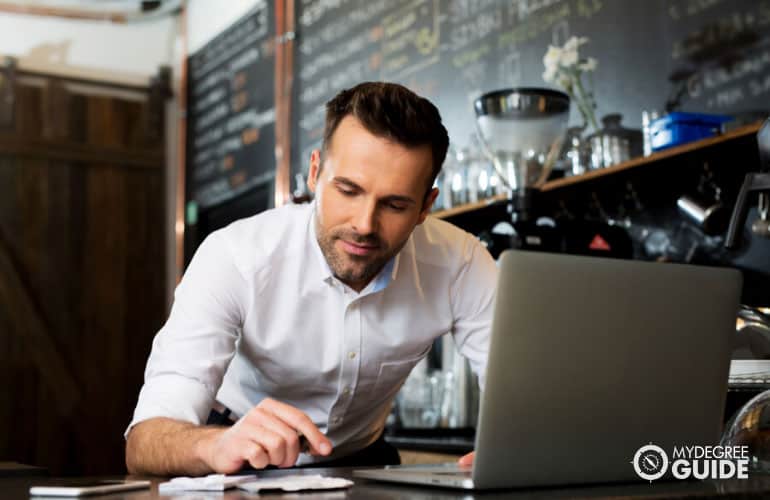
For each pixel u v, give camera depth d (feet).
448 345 9.26
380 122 4.25
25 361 16.21
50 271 16.51
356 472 3.95
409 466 4.78
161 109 17.62
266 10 14.89
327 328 5.42
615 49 8.60
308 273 5.27
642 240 8.13
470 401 8.73
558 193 8.31
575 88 9.00
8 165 16.42
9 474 4.63
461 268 5.61
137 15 17.54
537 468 3.37
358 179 4.27
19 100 16.62
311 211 5.39
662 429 3.65
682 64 7.90
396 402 9.32
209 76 16.56
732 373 5.28
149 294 17.11
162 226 17.35
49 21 17.11
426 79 11.27
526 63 9.69
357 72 12.67
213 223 16.33
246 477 3.89
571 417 3.42
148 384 4.75
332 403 5.69
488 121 7.66
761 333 5.42
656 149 7.25
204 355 4.86
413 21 11.53
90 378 16.53
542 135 7.52
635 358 3.54
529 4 9.68
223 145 15.93
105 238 16.94
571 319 3.37
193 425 4.35
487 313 5.66
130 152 17.25
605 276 3.44
